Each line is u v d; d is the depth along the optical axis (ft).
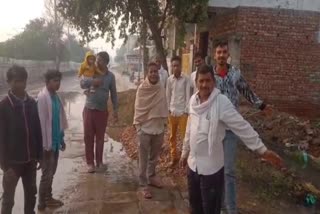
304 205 19.25
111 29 40.52
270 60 35.35
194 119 12.84
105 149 31.78
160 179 22.56
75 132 39.14
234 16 35.58
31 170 15.08
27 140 14.60
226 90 16.34
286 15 35.17
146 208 18.44
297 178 22.26
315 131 29.71
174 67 23.85
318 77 35.91
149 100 20.25
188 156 13.66
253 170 22.50
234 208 16.02
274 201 19.27
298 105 36.04
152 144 21.03
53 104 17.84
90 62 24.23
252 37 35.04
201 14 37.55
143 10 39.68
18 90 14.43
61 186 21.68
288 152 26.78
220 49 16.40
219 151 12.62
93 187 21.57
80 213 17.81
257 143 12.32
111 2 38.01
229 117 12.30
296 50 35.55
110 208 18.43
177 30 42.04
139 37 44.62
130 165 26.55
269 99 35.63
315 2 39.81
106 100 24.58
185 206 18.71
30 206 15.35
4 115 14.19
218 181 12.68
